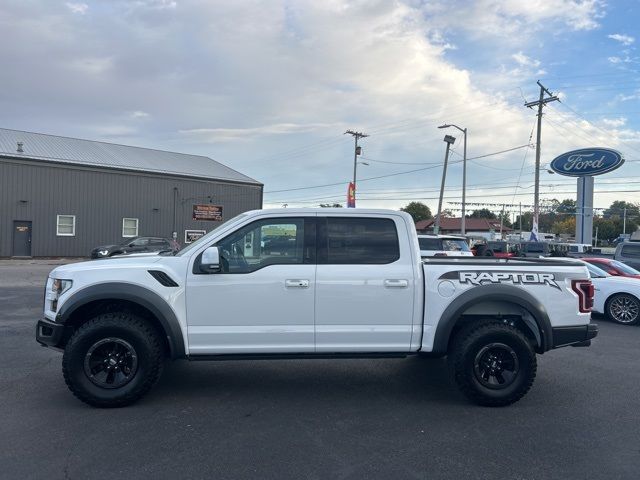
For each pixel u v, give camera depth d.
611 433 4.80
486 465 4.10
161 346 5.52
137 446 4.39
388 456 4.25
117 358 5.39
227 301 5.43
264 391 6.02
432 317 5.59
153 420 5.01
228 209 42.91
